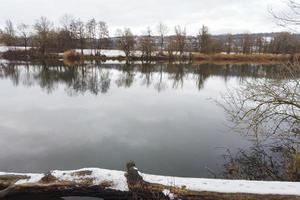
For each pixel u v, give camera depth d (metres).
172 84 25.48
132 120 13.42
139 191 5.43
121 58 55.94
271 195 5.01
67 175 5.72
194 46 63.75
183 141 10.45
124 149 9.73
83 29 61.31
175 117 14.01
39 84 24.59
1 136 11.00
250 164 8.09
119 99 18.52
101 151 9.57
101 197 5.70
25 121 13.04
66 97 18.97
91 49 61.78
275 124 9.17
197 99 18.56
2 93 20.00
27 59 51.38
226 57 55.94
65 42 60.34
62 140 10.62
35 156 9.15
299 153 7.53
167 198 5.30
